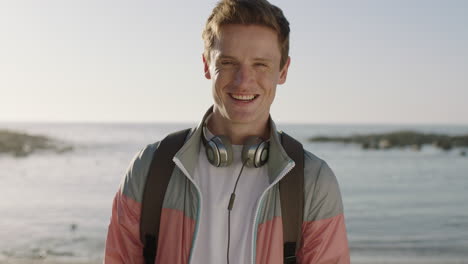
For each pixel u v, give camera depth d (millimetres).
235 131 1952
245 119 1842
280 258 1836
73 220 14164
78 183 24375
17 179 26000
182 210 1880
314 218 1908
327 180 1933
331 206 1931
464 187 23594
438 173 29891
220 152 1860
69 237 11672
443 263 9719
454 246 11430
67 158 40500
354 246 11484
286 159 1875
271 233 1846
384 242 11930
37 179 26016
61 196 19672
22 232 12312
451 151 48531
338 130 150250
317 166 1952
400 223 14664
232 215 1867
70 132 110375
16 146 46906
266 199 1880
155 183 1904
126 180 1993
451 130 176000
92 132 112938
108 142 63406
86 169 31641
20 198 18969
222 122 1978
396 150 50469
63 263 8961
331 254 1891
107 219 14344
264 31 1831
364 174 29578
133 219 1944
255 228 1823
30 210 16047
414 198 20188
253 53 1809
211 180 1931
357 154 45469
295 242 1857
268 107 1929
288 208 1854
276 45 1881
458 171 30875
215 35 1871
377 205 18391
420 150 50031
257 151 1882
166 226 1881
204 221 1870
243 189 1913
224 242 1837
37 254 9773
